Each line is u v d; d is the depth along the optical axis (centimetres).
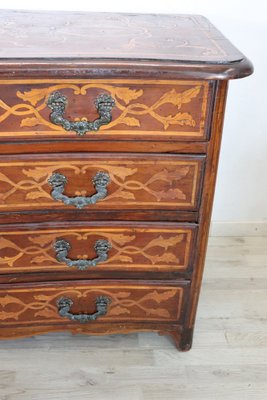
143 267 113
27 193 99
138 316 122
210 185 101
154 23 116
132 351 131
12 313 117
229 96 153
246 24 142
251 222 181
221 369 127
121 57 85
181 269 113
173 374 125
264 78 150
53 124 91
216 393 121
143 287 116
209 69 84
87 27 109
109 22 114
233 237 183
